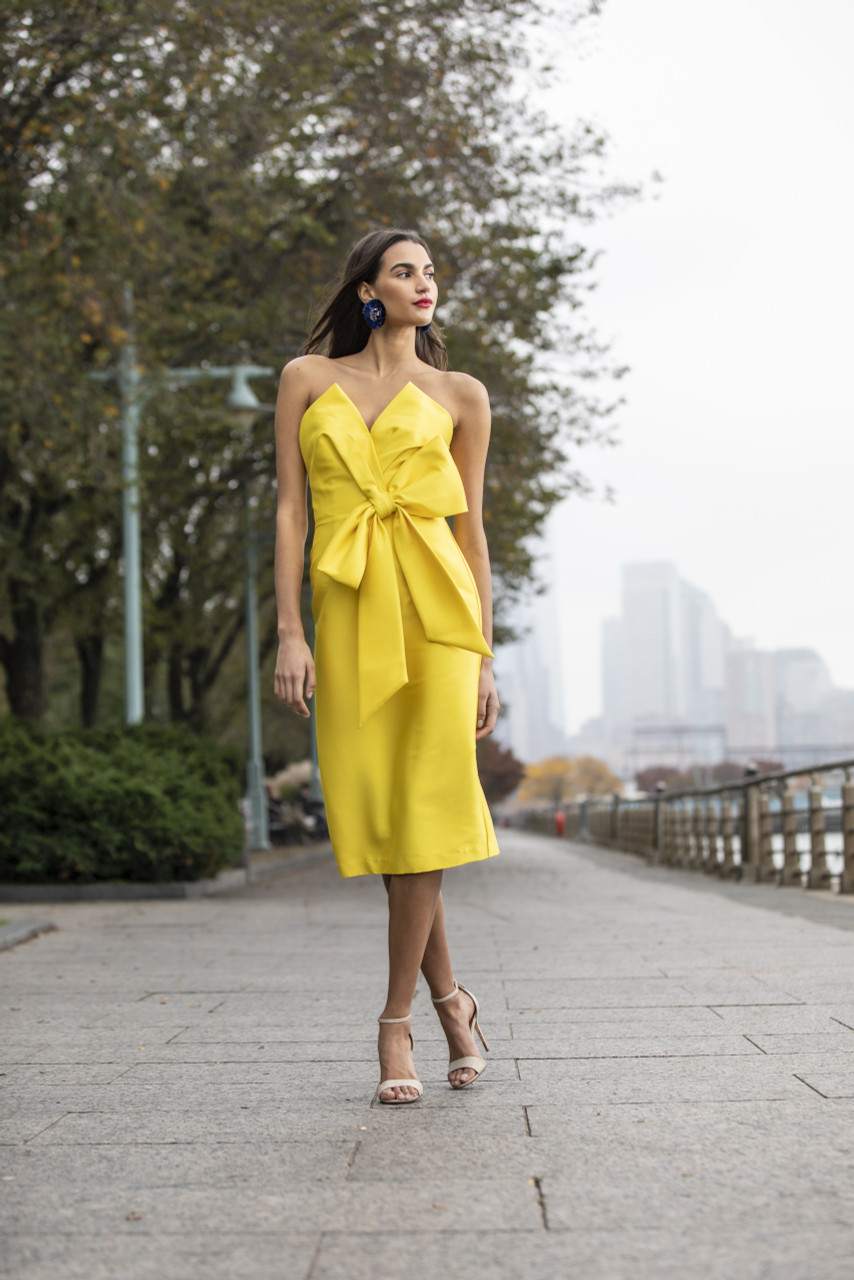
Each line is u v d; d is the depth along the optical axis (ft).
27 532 61.77
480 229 57.36
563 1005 15.46
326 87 52.11
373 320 10.82
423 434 10.43
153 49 44.83
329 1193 7.92
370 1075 11.58
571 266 58.75
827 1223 7.04
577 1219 7.26
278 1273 6.60
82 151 44.45
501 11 53.67
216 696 107.96
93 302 44.39
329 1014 15.44
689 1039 12.78
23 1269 6.75
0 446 48.65
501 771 287.69
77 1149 9.18
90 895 36.99
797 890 38.50
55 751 39.83
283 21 47.55
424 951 10.48
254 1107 10.39
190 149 47.60
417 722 10.18
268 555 78.13
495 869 61.46
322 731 10.38
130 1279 6.58
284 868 62.03
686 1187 7.77
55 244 44.04
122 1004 16.65
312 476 10.58
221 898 38.19
